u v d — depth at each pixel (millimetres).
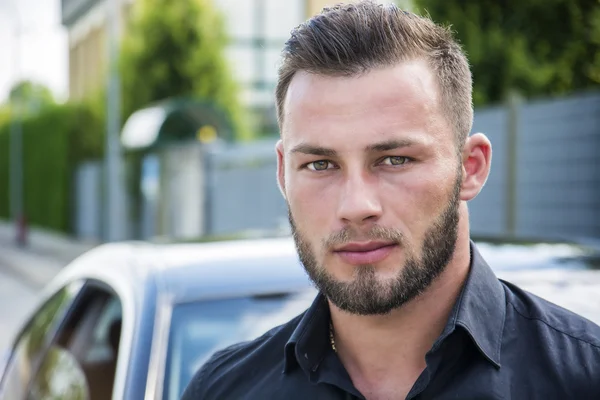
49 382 2494
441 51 1051
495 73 8406
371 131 993
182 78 18344
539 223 7258
